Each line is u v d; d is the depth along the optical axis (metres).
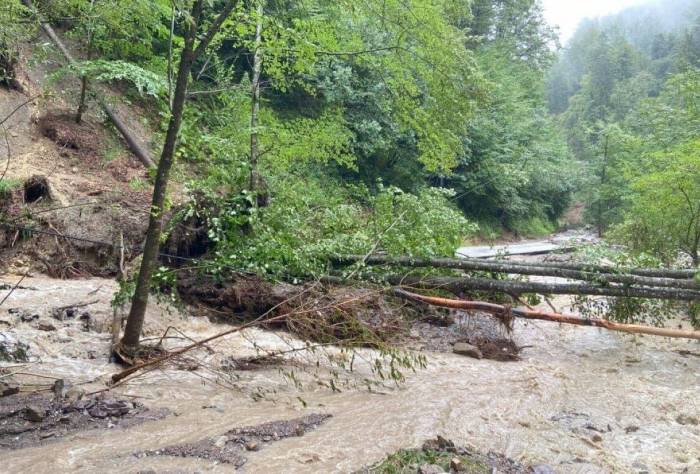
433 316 8.40
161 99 7.30
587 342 8.20
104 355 5.76
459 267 8.41
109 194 10.17
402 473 3.76
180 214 7.46
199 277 8.04
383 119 18.22
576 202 42.50
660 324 8.58
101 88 13.16
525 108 28.61
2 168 9.75
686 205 11.60
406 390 5.64
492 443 4.44
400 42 8.60
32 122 11.39
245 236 8.23
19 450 3.80
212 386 5.32
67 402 4.57
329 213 9.26
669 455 4.39
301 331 6.78
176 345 6.27
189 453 3.89
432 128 9.20
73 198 9.76
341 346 6.37
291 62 10.62
